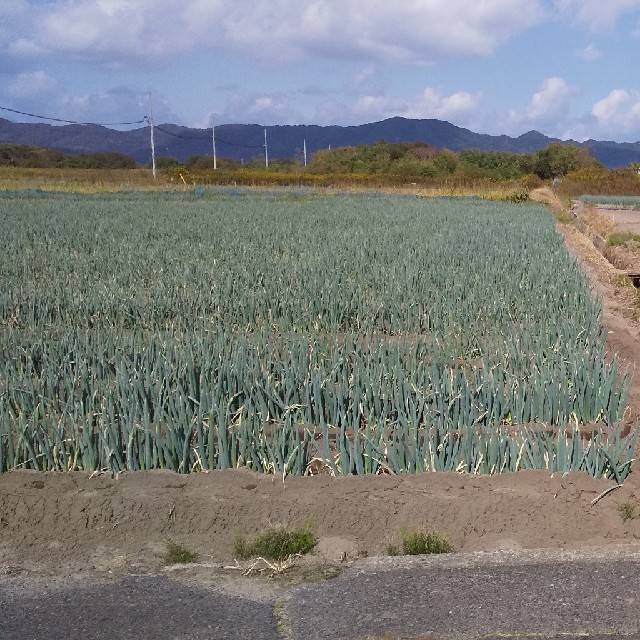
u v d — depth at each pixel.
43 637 4.25
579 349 9.23
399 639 4.17
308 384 7.75
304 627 4.34
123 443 6.80
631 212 46.31
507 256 17.59
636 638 4.16
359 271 15.52
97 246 20.64
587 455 6.57
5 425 6.79
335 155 110.38
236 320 12.26
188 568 5.15
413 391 7.73
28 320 12.06
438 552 5.39
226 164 120.69
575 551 5.28
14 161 109.12
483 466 6.58
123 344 9.56
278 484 6.27
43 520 5.74
